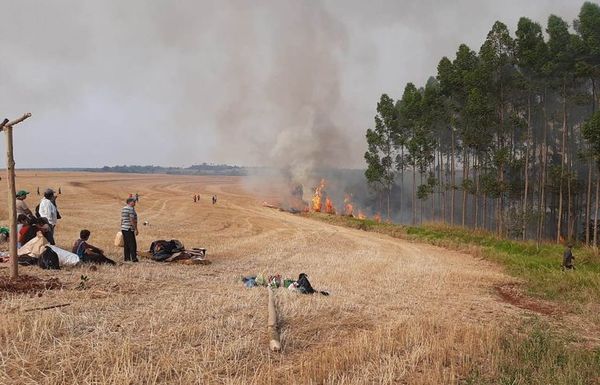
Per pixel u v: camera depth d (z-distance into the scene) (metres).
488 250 26.72
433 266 20.19
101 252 13.09
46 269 11.15
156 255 15.14
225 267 15.28
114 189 87.44
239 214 53.44
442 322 9.45
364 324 8.84
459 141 59.34
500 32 40.78
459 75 45.03
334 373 6.06
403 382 6.02
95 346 6.20
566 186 42.97
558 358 7.32
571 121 50.59
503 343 8.05
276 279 12.64
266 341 7.25
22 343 6.00
